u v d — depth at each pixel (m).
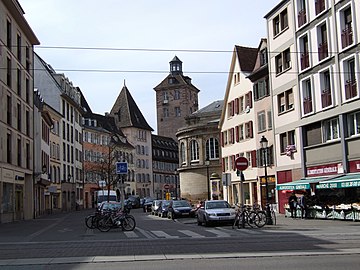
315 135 35.78
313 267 11.60
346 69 31.64
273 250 15.21
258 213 25.81
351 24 31.23
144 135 117.81
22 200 47.72
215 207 29.34
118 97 118.00
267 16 43.09
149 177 118.12
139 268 12.40
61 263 13.73
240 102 54.62
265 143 28.22
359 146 30.38
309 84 36.75
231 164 57.41
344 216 28.97
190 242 18.64
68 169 78.31
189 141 73.81
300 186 33.69
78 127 86.62
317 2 34.88
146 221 37.25
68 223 37.53
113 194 63.09
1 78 40.94
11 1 42.28
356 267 11.47
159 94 129.12
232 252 14.98
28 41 51.75
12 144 44.06
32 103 52.69
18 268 12.89
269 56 42.81
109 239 21.31
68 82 82.25
